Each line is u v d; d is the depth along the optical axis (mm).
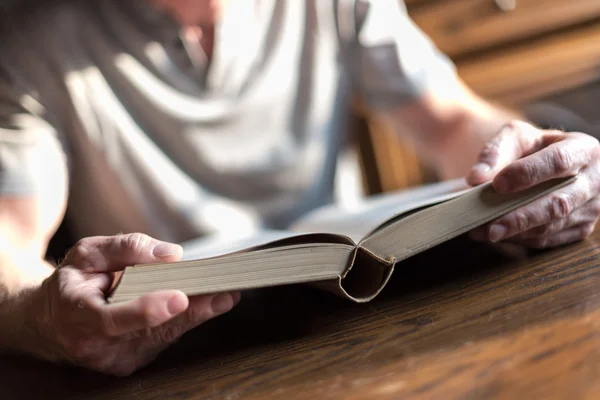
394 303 578
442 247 708
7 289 613
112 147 1035
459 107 1059
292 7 1146
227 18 1079
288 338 549
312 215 891
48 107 1005
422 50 1165
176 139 1062
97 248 533
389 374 453
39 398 524
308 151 1129
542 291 534
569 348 437
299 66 1153
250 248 525
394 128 1197
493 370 431
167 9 1018
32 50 1007
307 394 449
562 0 1544
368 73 1166
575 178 605
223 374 502
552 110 1617
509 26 1533
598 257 583
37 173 920
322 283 549
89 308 492
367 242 536
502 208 581
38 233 897
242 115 1084
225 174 1083
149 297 479
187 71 1060
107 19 1037
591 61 1594
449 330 499
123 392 509
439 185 738
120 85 1046
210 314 521
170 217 1064
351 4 1162
